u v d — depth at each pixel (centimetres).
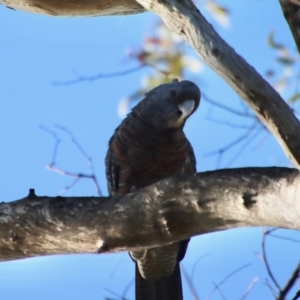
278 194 665
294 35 668
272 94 618
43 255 815
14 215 788
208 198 713
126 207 752
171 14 675
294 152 621
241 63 625
